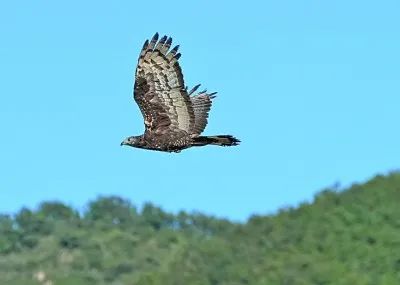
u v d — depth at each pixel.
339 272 103.19
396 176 116.81
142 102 23.47
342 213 112.38
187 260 115.56
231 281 108.75
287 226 114.31
